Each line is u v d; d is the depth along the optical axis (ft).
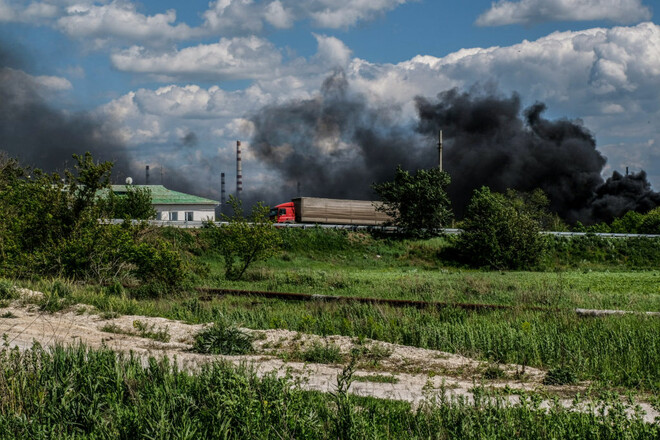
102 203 95.14
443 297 81.56
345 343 44.52
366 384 33.19
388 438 21.80
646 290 97.14
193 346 42.29
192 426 21.16
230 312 60.75
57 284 65.36
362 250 179.32
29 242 88.17
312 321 53.57
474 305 65.46
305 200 225.56
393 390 31.99
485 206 183.32
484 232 171.12
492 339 45.06
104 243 86.84
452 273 148.05
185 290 84.17
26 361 28.84
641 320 52.26
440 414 23.21
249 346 42.39
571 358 39.73
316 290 93.91
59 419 22.56
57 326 48.03
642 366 37.40
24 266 84.28
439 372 37.37
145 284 86.33
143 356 37.99
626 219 278.46
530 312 57.11
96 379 25.70
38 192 89.71
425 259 178.40
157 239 96.48
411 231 192.54
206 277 110.93
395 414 25.49
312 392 28.27
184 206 240.53
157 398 23.18
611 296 79.46
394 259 177.27
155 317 56.08
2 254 84.02
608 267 176.14
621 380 35.86
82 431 22.07
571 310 56.70
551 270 166.30
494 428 21.16
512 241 169.58
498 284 97.71
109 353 30.37
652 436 20.54
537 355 41.16
